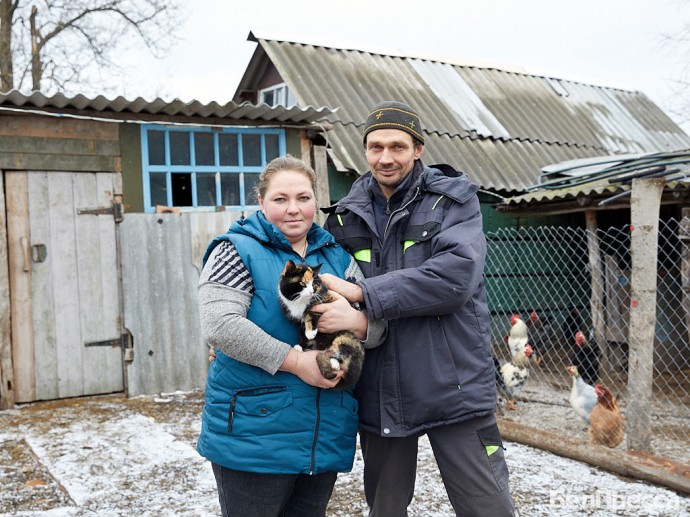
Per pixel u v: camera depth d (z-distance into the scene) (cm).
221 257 222
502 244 951
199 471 446
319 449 222
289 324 226
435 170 265
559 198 762
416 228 249
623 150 1155
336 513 371
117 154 682
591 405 493
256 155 751
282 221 232
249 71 1124
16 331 643
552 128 1128
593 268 760
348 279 250
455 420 244
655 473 406
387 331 247
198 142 722
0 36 1341
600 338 754
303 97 905
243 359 210
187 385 709
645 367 445
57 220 659
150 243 695
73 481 427
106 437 532
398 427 246
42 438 531
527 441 493
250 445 215
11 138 636
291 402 216
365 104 962
